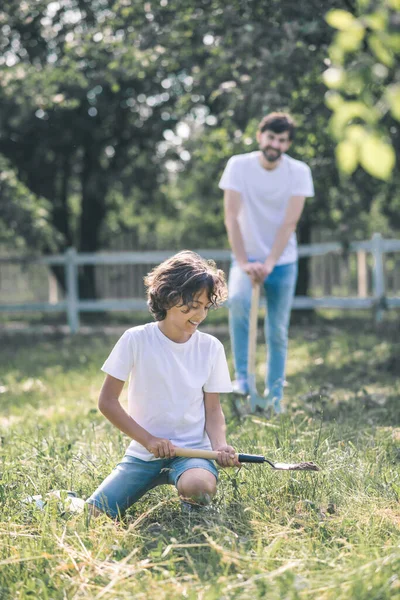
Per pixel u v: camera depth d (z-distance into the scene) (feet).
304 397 19.99
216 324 51.49
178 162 55.11
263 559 9.58
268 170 19.25
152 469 11.80
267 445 14.49
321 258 52.13
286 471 12.78
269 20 26.84
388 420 18.06
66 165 57.67
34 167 55.83
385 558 9.33
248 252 19.75
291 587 8.54
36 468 13.61
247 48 26.02
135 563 9.75
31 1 35.17
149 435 11.53
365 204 39.65
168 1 29.86
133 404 12.12
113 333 46.44
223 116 31.48
